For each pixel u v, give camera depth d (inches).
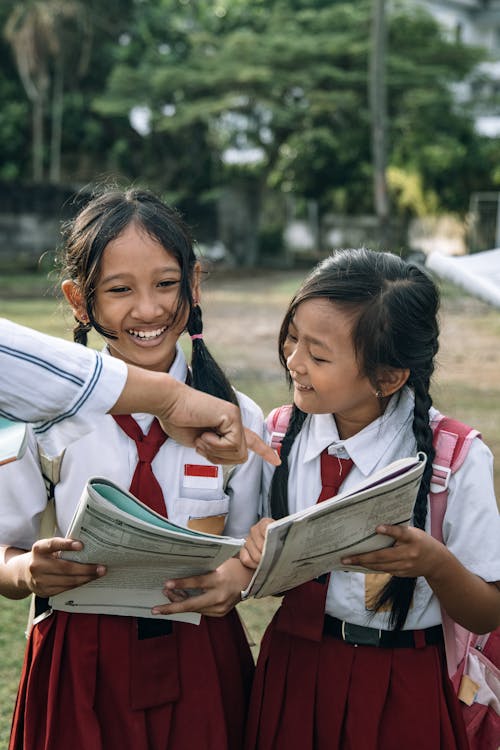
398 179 854.5
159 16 882.1
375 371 61.4
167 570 58.8
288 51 792.9
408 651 64.6
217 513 65.7
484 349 349.4
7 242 814.5
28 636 66.4
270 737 66.6
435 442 64.5
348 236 933.8
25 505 63.6
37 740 64.2
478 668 70.0
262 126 850.1
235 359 331.3
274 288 626.2
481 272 101.1
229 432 52.6
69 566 57.1
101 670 63.1
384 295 60.7
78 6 818.8
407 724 64.1
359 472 65.9
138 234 60.8
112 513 52.4
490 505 63.5
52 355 48.5
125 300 61.8
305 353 62.1
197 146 914.7
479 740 70.5
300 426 68.1
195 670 64.6
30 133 912.3
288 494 67.9
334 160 884.0
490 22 1137.4
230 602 61.5
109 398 49.4
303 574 58.7
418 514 63.2
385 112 801.6
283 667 66.9
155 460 64.5
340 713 64.6
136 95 836.0
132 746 62.6
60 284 70.0
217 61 796.6
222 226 864.9
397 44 832.9
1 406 48.7
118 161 922.7
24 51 804.0
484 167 812.0
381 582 63.6
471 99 906.7
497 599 63.7
